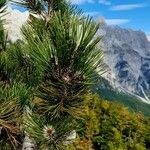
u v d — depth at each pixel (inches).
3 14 182.2
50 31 159.2
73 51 153.9
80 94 164.7
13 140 173.8
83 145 2397.9
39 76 172.7
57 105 166.4
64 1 188.7
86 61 155.3
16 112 164.6
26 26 179.0
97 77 157.6
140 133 3383.4
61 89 162.4
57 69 158.1
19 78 181.3
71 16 155.2
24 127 170.6
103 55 156.6
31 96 171.6
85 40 152.3
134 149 3248.0
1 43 187.3
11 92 165.9
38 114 172.6
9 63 183.6
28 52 166.6
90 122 2573.8
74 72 157.6
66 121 174.1
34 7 187.8
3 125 159.6
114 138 2915.8
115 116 3029.0
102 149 2834.6
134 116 3363.7
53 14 185.2
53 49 156.6
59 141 174.4
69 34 151.3
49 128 172.6
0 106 157.6
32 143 174.2
